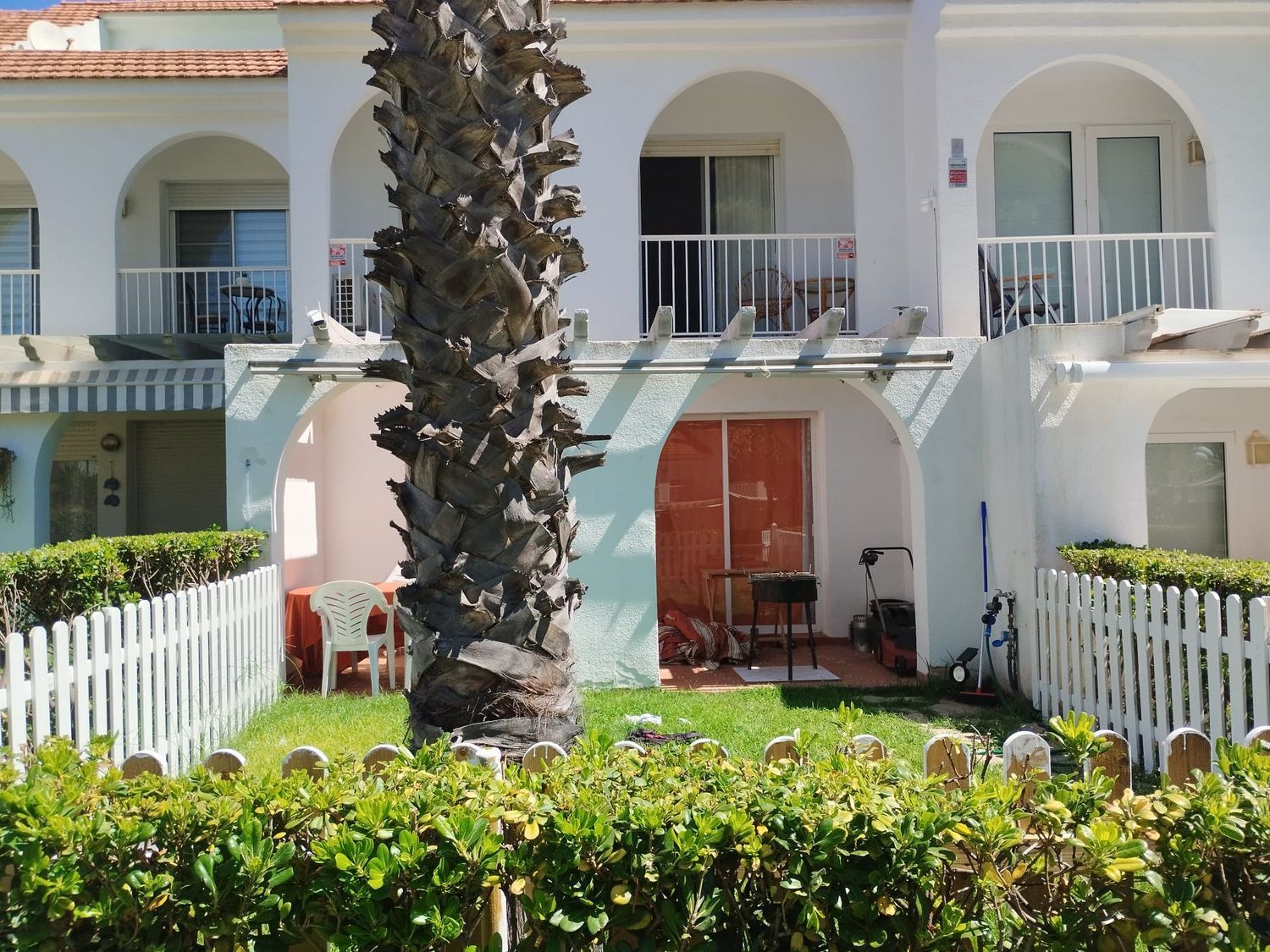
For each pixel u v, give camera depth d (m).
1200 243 14.06
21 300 16.25
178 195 16.73
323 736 8.95
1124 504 10.05
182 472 17.53
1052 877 3.23
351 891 3.05
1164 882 3.16
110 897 3.12
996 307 13.54
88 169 14.84
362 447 14.30
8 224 16.44
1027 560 10.20
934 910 3.20
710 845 3.11
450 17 4.45
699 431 14.62
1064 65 13.65
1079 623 9.11
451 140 4.47
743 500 14.66
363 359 11.34
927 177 12.53
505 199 4.54
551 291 4.74
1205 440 12.74
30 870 3.11
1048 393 10.02
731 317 15.27
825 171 15.21
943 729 9.17
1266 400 12.72
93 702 6.48
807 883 3.11
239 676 9.49
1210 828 3.18
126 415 17.17
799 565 14.66
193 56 16.14
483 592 4.49
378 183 15.21
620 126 13.12
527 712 4.52
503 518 4.51
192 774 3.61
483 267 4.45
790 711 9.91
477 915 3.22
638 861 3.09
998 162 14.46
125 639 6.88
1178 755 4.14
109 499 17.19
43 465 14.16
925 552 11.34
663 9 12.88
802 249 15.17
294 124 12.88
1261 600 6.57
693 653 12.83
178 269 14.89
